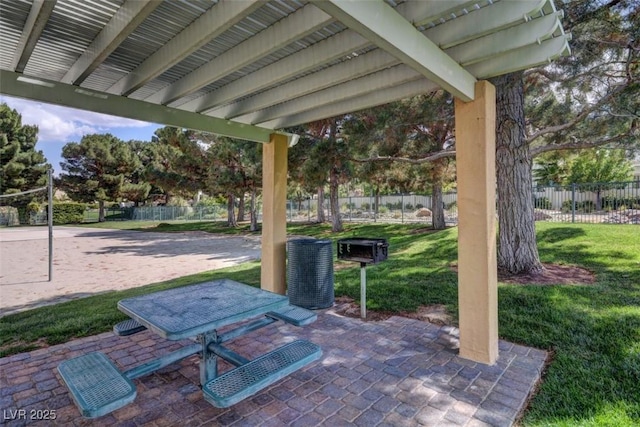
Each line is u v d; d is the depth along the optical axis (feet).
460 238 9.25
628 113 16.08
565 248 21.93
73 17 7.11
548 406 7.00
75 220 87.61
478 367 8.71
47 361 9.45
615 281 15.03
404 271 19.17
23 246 41.42
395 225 45.37
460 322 9.32
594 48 15.39
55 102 9.75
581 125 19.56
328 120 27.53
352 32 7.63
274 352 7.43
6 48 8.37
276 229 14.89
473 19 7.02
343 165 30.89
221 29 6.65
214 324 6.89
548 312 11.95
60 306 15.21
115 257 31.63
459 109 9.17
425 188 35.60
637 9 13.98
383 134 22.47
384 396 7.50
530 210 17.52
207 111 12.64
